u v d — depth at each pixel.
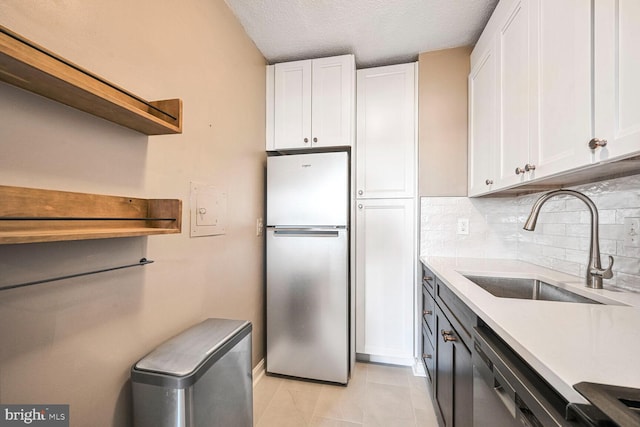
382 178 2.18
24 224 0.67
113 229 0.84
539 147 1.10
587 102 0.82
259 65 2.03
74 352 0.79
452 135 2.05
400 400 1.74
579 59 0.86
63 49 0.76
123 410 0.93
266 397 1.78
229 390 1.11
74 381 0.79
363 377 2.00
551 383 0.50
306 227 1.94
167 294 1.14
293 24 1.77
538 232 1.70
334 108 2.03
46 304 0.73
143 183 1.02
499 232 1.98
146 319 1.03
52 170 0.74
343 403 1.71
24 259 0.68
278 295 1.98
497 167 1.50
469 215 2.03
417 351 2.10
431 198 2.08
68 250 0.78
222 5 1.55
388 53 2.10
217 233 1.49
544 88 1.06
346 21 1.75
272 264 1.99
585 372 0.49
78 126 0.80
